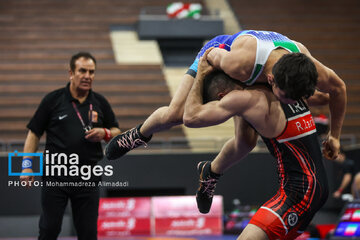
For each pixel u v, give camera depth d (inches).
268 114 355.9
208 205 457.7
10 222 1020.5
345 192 1083.3
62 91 505.0
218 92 368.5
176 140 1428.4
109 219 1032.8
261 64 348.8
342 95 399.5
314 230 914.7
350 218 713.0
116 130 524.4
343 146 1268.5
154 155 1104.8
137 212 1037.8
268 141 371.9
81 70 496.7
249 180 1108.5
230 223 1035.3
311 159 365.4
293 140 360.8
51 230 481.4
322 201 371.6
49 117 498.6
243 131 399.9
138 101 1838.1
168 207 1043.3
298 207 358.3
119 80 1939.0
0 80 1889.8
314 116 1154.7
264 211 357.7
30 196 1034.7
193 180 1106.7
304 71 330.6
